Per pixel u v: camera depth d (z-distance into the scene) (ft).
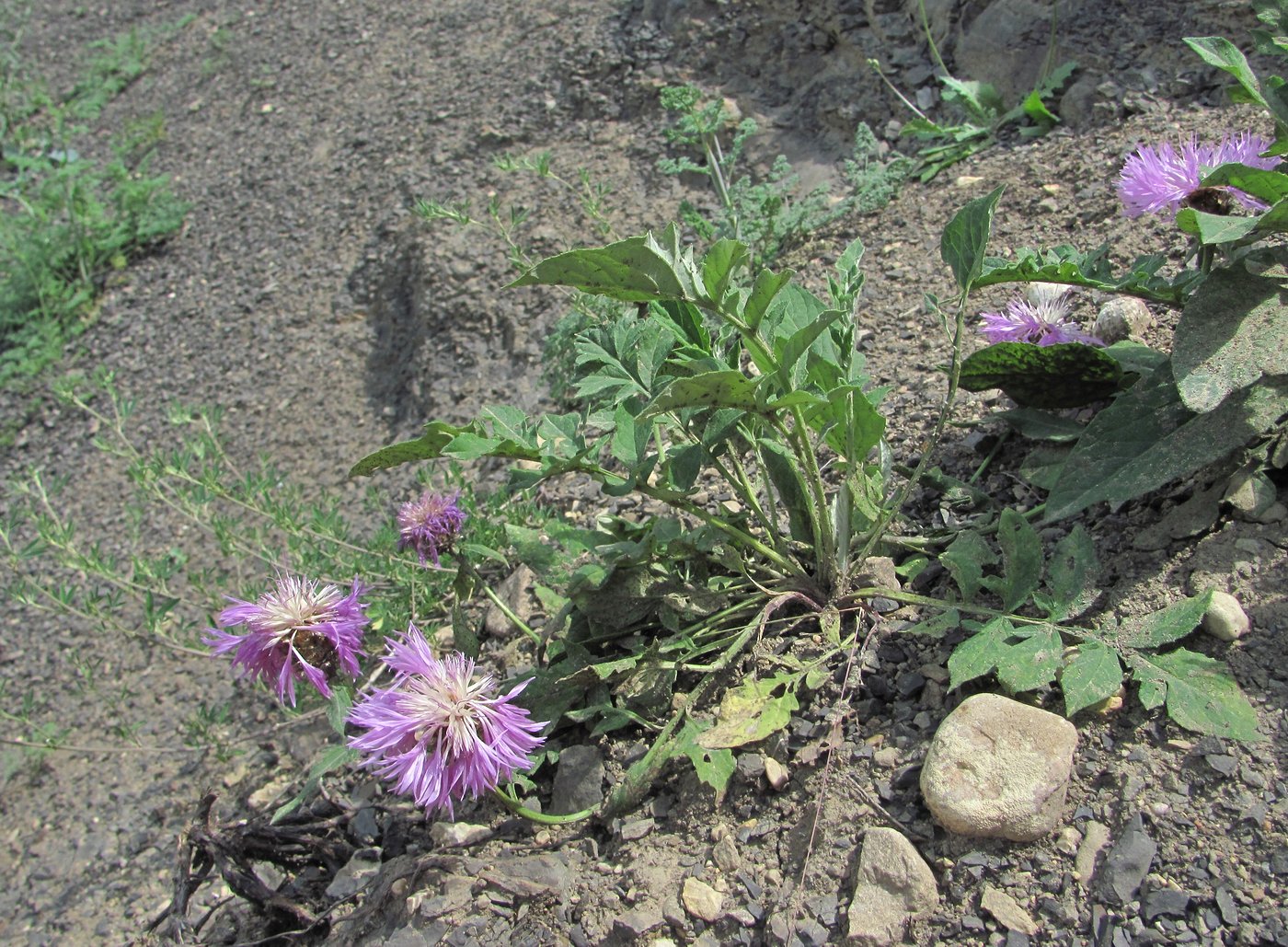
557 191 14.46
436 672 6.25
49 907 9.80
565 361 11.53
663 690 7.12
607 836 6.81
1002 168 11.55
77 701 12.12
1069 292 9.30
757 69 14.64
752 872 6.15
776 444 7.55
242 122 20.07
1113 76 11.63
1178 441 6.56
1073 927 5.32
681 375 7.62
